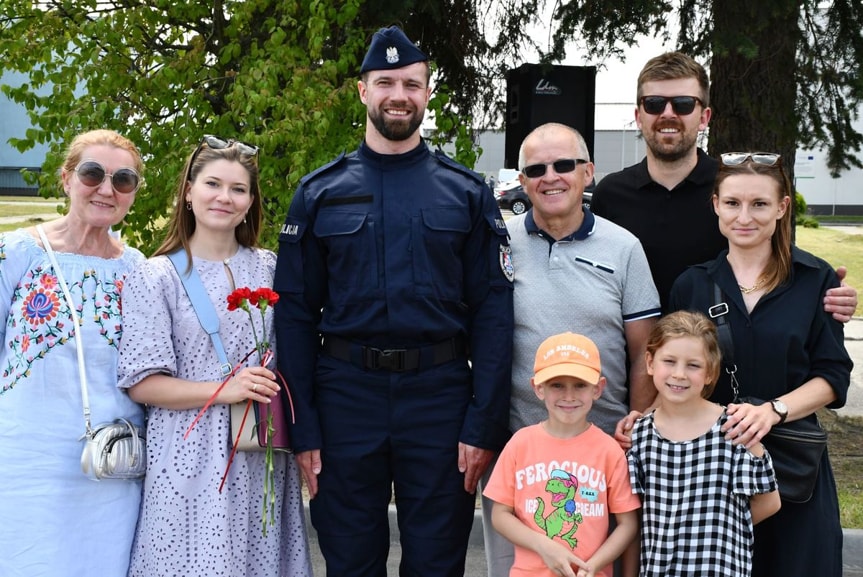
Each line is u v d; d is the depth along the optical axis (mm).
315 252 3182
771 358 2850
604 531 2834
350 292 3094
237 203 2998
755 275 2965
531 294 3180
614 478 2846
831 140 5582
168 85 5570
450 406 3150
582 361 2854
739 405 2783
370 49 3170
